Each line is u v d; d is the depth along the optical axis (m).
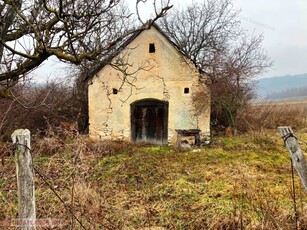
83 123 15.46
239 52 18.45
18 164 3.11
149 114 13.42
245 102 15.60
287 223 4.66
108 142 11.39
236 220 5.01
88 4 5.00
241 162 9.52
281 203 5.59
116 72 12.93
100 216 4.70
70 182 5.52
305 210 4.96
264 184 7.07
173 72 12.92
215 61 14.74
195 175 8.23
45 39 4.79
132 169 8.84
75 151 5.29
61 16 4.67
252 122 15.97
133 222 5.43
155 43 12.84
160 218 5.64
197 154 10.80
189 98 12.95
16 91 8.91
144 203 6.33
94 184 6.29
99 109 13.11
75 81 15.88
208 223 5.27
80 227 4.37
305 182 3.73
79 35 5.25
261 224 4.63
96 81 13.05
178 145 12.00
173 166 9.22
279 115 18.89
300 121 18.64
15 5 4.45
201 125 12.95
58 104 14.23
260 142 12.46
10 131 9.52
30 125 12.06
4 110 9.40
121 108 13.08
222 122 15.15
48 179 5.61
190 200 6.45
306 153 10.40
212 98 13.62
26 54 4.63
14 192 5.50
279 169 8.69
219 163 9.51
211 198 6.42
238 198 6.14
